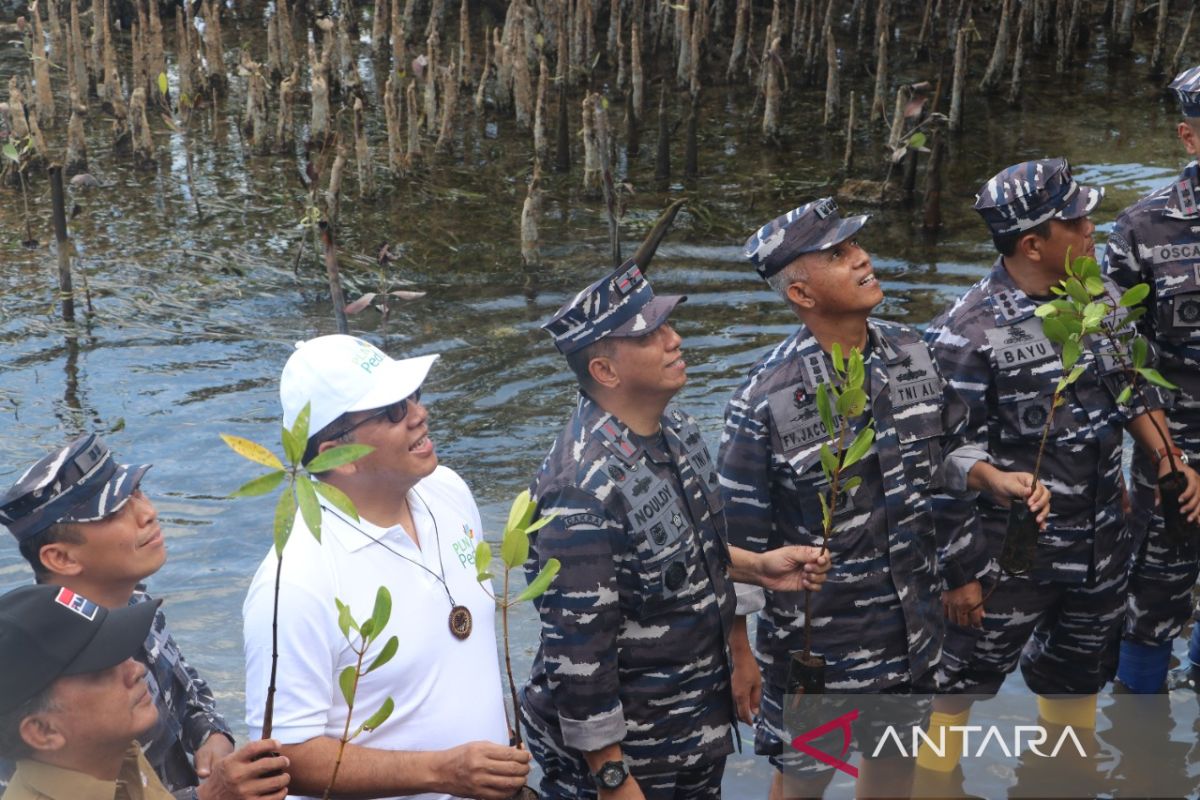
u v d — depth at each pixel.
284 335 8.49
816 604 3.81
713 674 3.55
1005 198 4.03
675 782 3.59
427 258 9.90
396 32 13.57
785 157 12.13
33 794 2.53
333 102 13.93
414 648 2.97
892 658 3.83
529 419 7.23
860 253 3.67
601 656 3.33
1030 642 4.73
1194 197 4.46
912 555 3.79
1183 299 4.48
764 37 15.59
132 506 3.08
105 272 9.55
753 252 3.76
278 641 2.84
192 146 12.60
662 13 15.25
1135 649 4.87
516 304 8.98
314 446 2.96
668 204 10.98
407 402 2.97
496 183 11.66
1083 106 13.16
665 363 3.34
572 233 10.38
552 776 3.77
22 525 3.01
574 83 14.39
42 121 13.05
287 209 10.91
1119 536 4.29
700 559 3.46
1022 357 4.07
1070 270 3.84
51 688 2.48
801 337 3.77
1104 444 4.16
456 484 3.31
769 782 4.49
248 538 6.07
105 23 13.11
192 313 8.84
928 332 4.29
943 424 3.95
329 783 2.81
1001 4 15.50
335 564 2.91
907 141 10.47
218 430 7.14
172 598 5.58
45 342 8.36
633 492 3.32
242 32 16.33
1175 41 15.12
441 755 2.85
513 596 5.56
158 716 2.90
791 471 3.72
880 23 13.64
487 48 13.48
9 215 10.80
